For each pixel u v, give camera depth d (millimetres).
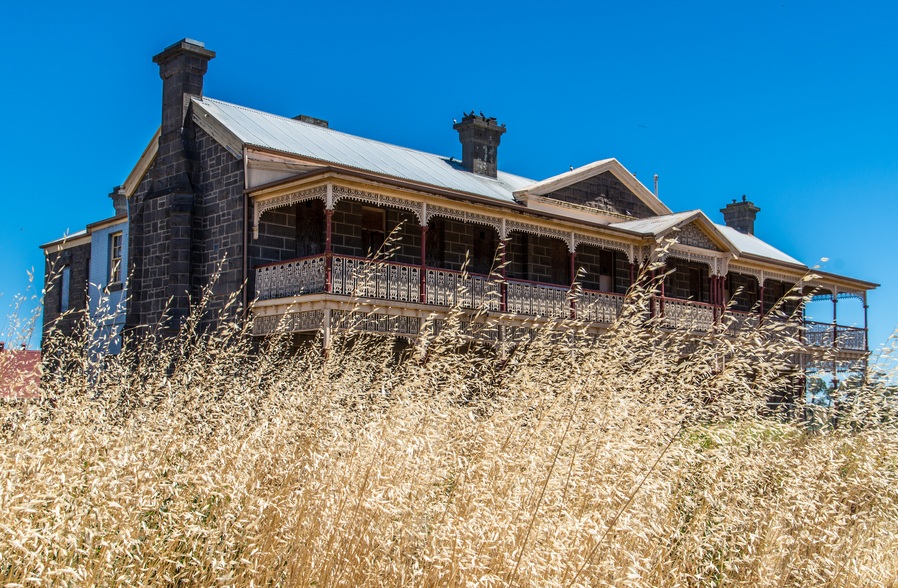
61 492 4504
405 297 19219
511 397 6871
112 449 5172
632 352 7090
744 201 39906
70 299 28156
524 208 21969
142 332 21062
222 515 4945
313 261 18078
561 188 26766
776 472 7129
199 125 21547
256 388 7184
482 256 24641
